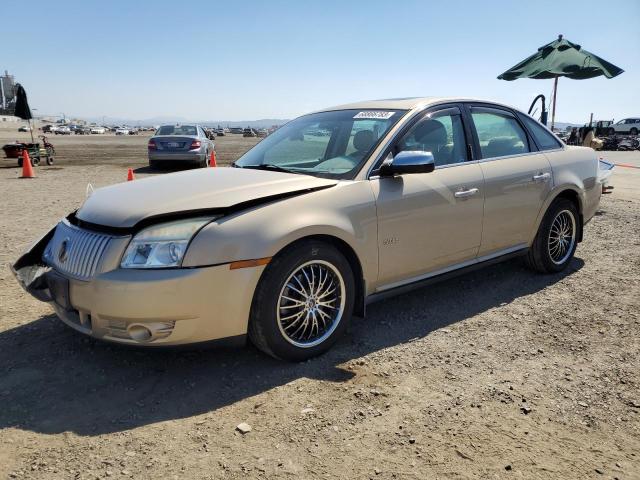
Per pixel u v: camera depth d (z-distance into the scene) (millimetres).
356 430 2643
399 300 4469
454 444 2533
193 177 3715
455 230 4082
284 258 3154
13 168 17641
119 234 3025
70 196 10516
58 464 2379
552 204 4945
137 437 2584
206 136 18625
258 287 3127
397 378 3166
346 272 3463
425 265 3961
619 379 3158
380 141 3781
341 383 3102
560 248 5160
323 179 3590
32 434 2604
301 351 3324
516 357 3449
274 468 2357
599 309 4270
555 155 5012
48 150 19531
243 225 3051
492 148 4520
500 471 2344
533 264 5059
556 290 4719
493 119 4633
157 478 2289
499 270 5289
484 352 3518
